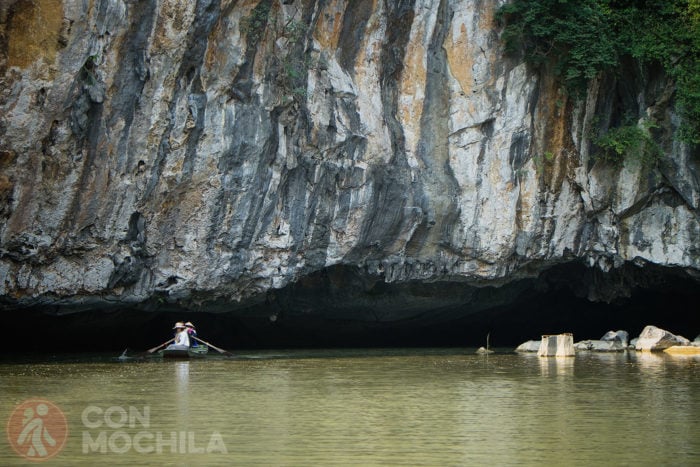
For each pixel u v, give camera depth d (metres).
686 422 13.48
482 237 29.88
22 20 21.12
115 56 22.58
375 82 28.08
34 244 22.36
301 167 26.66
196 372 21.06
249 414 14.01
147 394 16.34
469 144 29.55
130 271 24.25
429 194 29.05
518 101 29.78
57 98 21.77
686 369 22.47
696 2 29.36
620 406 15.21
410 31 28.81
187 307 27.19
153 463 10.59
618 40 29.72
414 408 14.82
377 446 11.55
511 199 29.97
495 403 15.52
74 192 22.67
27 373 20.55
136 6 22.55
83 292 23.70
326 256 27.73
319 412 14.28
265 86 25.41
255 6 24.70
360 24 27.64
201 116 24.33
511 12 29.17
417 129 29.05
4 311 25.89
